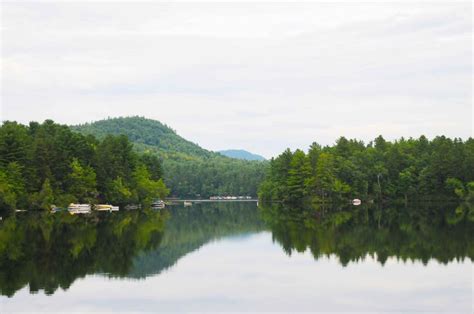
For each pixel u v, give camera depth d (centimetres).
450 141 17662
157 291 3878
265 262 5100
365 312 3341
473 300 3591
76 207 12512
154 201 18188
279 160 18150
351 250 5762
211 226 9069
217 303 3553
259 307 3462
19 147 11850
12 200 10525
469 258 5153
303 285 4066
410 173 16525
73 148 13538
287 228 8400
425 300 3597
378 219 9975
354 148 18488
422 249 5750
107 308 3425
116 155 15000
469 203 15488
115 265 4862
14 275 4347
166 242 6619
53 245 6022
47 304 3503
